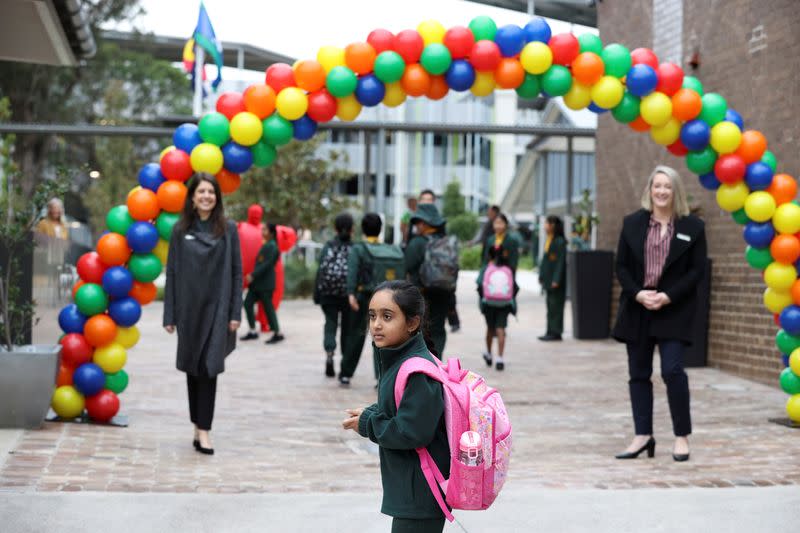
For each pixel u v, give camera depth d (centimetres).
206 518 492
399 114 5606
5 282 759
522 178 4934
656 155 1305
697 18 1149
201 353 654
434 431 318
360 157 5528
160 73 4153
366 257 963
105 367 751
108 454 643
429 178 5772
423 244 925
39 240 972
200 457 654
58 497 519
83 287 744
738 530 484
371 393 962
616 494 550
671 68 756
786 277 767
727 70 1078
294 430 768
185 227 659
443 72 756
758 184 769
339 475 612
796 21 938
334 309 1047
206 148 735
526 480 596
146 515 494
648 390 675
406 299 327
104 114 3900
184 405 868
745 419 814
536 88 778
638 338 671
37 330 958
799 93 933
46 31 1040
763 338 1019
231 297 664
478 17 754
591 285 1455
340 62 748
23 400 702
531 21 761
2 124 1877
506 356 1259
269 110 747
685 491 557
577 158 3862
